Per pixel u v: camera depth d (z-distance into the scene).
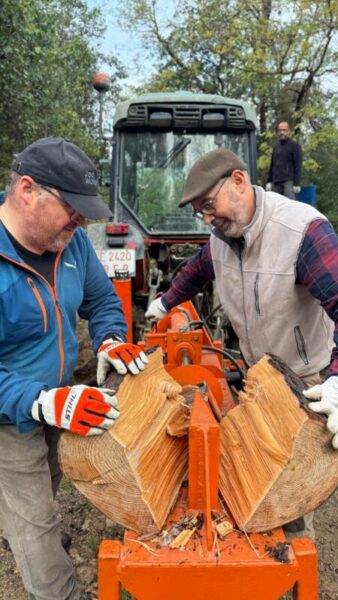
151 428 1.58
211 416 1.51
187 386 2.16
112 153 4.77
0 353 1.89
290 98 14.84
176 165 4.75
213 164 2.05
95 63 17.69
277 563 1.36
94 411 1.50
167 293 2.82
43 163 1.68
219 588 1.38
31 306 1.84
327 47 12.38
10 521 1.97
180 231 4.80
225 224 2.14
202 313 4.43
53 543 2.00
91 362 4.29
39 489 1.97
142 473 1.49
